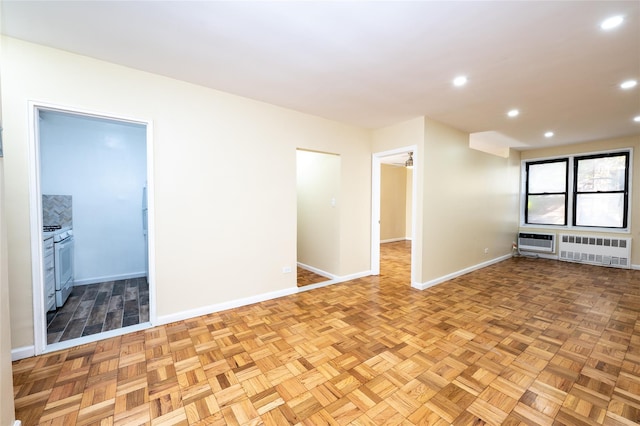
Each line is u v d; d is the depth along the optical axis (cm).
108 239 407
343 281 414
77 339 234
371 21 177
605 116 363
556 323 271
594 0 154
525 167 621
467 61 225
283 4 162
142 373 190
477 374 191
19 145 204
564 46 201
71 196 381
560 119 378
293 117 347
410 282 410
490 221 524
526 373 192
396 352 218
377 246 452
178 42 203
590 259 528
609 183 518
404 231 868
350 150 415
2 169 133
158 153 258
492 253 535
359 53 215
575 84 266
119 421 149
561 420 151
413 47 206
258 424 148
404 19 174
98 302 322
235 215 305
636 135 473
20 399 164
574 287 386
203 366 198
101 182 400
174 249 269
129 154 418
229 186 299
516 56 216
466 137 452
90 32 192
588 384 181
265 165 325
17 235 205
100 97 230
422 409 159
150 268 259
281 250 343
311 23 179
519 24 177
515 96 296
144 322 268
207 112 282
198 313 283
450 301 330
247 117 309
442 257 412
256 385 179
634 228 489
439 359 209
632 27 178
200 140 279
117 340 234
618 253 499
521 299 338
